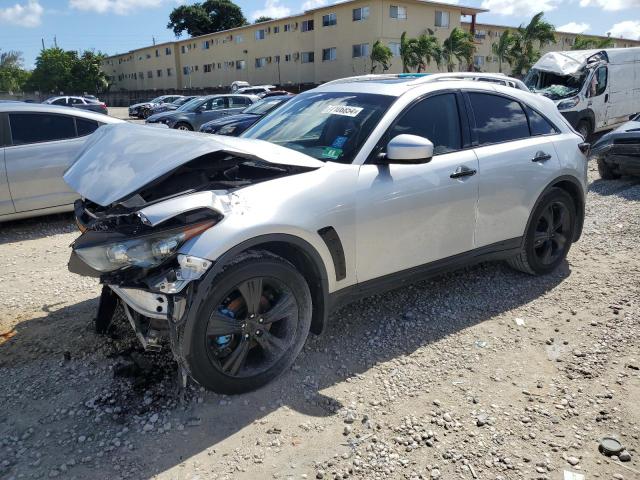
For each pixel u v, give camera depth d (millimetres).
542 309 4168
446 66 42219
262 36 49906
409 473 2482
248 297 2914
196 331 2736
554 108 4828
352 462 2551
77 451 2605
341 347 3584
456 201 3811
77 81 69312
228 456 2584
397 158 3307
